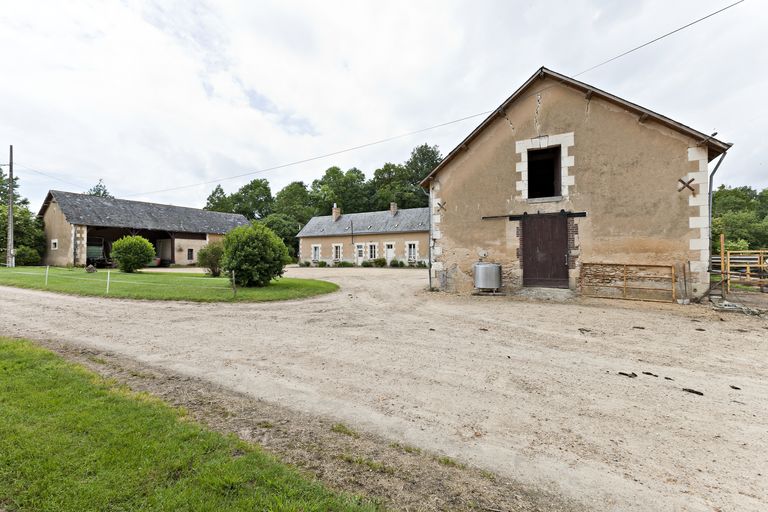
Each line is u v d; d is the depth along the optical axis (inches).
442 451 97.4
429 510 73.9
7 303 340.2
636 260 359.6
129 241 705.6
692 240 338.6
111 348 195.6
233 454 91.7
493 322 273.0
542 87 407.2
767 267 418.0
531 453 97.0
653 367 169.8
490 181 432.8
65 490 76.0
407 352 193.6
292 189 2126.0
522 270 412.8
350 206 2063.2
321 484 80.8
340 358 182.2
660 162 352.5
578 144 387.9
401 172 2144.4
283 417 116.5
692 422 116.0
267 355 186.7
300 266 1371.8
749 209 1540.4
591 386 145.9
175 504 72.1
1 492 75.6
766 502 77.7
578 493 80.4
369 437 104.6
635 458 95.3
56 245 997.8
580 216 385.1
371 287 518.9
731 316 287.7
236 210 2182.6
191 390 137.9
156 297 372.8
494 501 77.2
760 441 104.6
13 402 117.0
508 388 143.3
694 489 82.2
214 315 297.7
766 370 166.1
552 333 237.3
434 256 462.9
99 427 102.2
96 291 400.2
